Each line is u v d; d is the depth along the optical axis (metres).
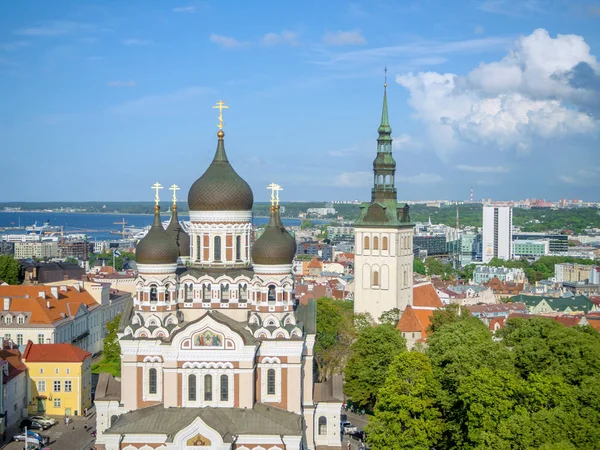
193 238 153.62
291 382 144.62
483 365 155.88
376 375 184.62
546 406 141.00
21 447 161.62
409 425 142.00
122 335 146.12
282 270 147.88
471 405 134.00
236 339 140.12
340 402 154.88
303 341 145.75
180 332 140.12
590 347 163.50
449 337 171.38
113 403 147.75
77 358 189.38
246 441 134.88
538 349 169.00
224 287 150.12
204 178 152.12
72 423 182.38
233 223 152.38
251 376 140.88
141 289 146.50
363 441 165.88
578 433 128.88
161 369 143.88
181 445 132.12
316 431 154.88
